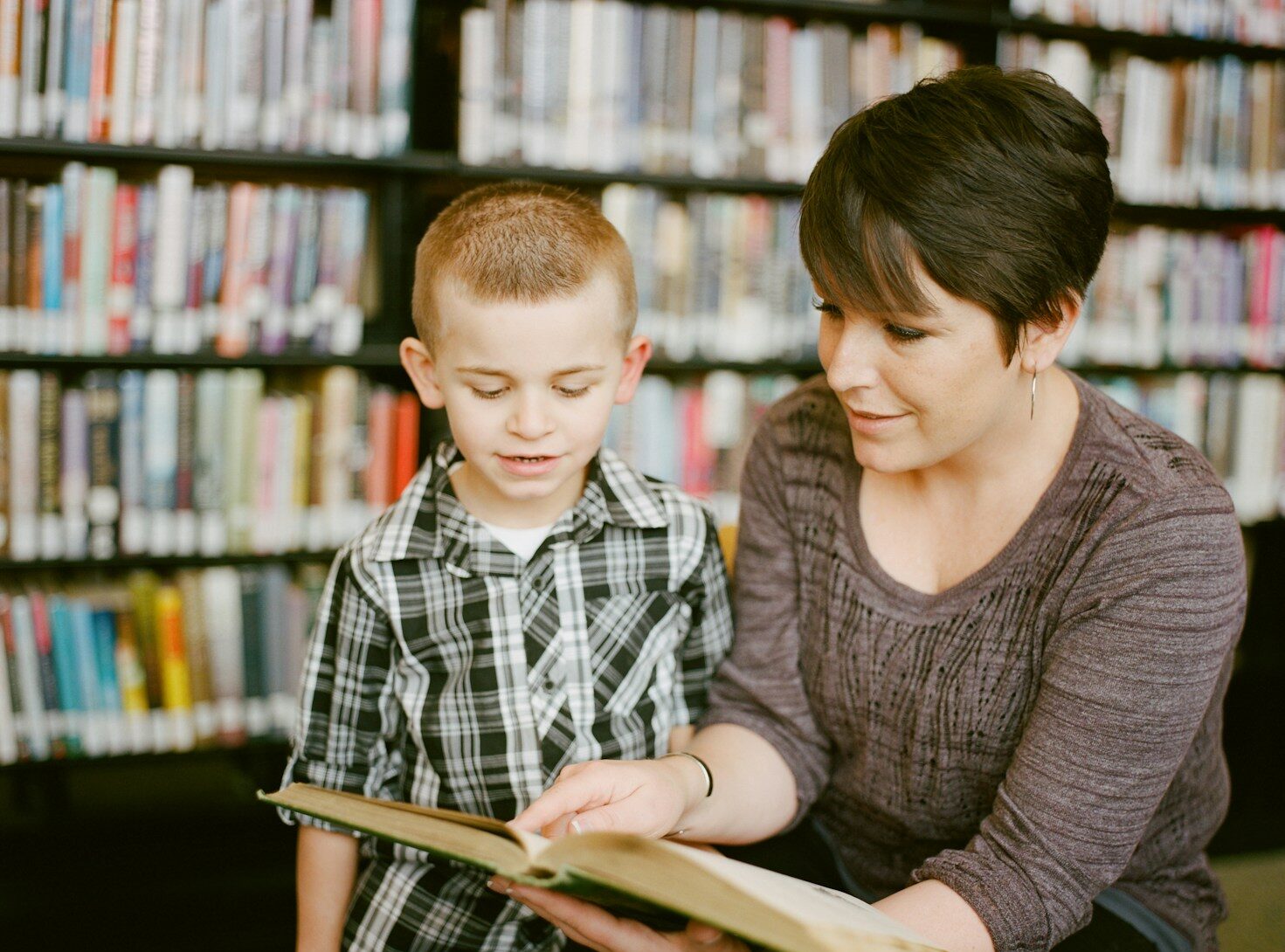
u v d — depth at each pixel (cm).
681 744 117
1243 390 228
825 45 200
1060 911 87
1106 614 90
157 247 176
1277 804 236
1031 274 82
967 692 97
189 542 185
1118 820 89
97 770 221
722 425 208
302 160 176
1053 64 208
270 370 202
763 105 199
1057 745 90
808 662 109
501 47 185
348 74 179
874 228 82
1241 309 225
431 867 108
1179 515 89
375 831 73
